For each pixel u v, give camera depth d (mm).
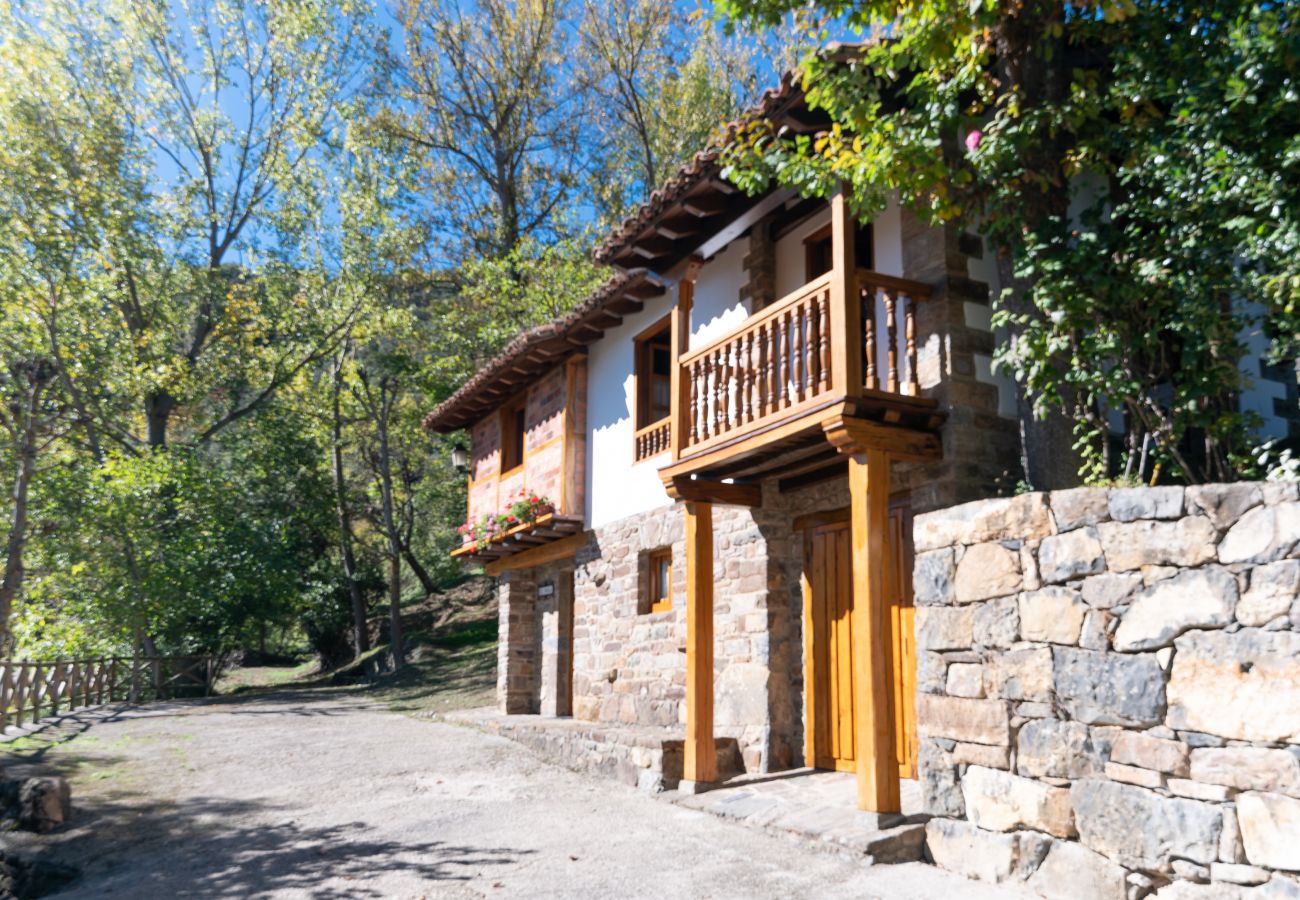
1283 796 3771
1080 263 5953
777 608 8312
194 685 19656
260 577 20016
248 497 23781
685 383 8219
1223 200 5508
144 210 21875
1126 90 5992
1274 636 3891
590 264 19250
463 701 15117
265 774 8859
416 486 27938
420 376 22672
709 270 9609
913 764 6973
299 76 23750
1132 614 4445
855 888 5000
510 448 14492
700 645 7879
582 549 12039
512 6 22422
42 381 11172
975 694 5223
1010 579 5074
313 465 25328
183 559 18250
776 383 7027
